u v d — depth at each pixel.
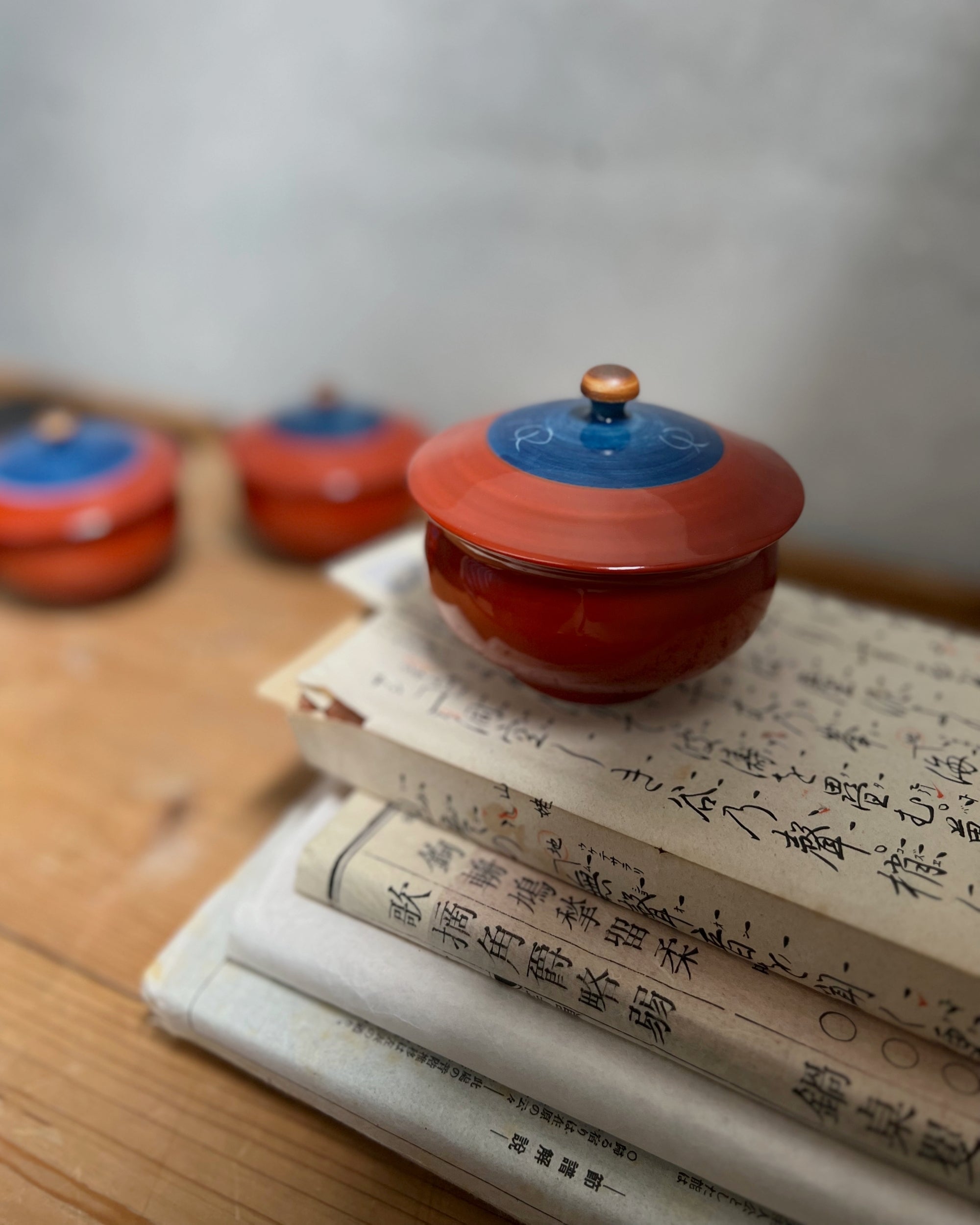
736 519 0.27
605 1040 0.29
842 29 0.44
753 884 0.27
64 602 0.55
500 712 0.32
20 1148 0.31
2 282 0.76
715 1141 0.27
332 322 0.65
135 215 0.66
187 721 0.47
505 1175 0.29
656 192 0.50
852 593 0.55
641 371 0.56
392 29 0.52
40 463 0.51
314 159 0.58
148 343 0.73
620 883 0.29
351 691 0.33
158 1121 0.32
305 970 0.31
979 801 0.29
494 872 0.31
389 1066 0.31
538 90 0.50
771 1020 0.27
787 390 0.52
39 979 0.35
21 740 0.45
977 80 0.42
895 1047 0.27
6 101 0.65
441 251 0.58
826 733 0.32
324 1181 0.30
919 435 0.50
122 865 0.39
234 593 0.57
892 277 0.47
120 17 0.58
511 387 0.61
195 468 0.72
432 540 0.31
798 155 0.47
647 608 0.28
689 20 0.46
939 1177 0.26
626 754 0.31
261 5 0.54
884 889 0.27
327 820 0.35
